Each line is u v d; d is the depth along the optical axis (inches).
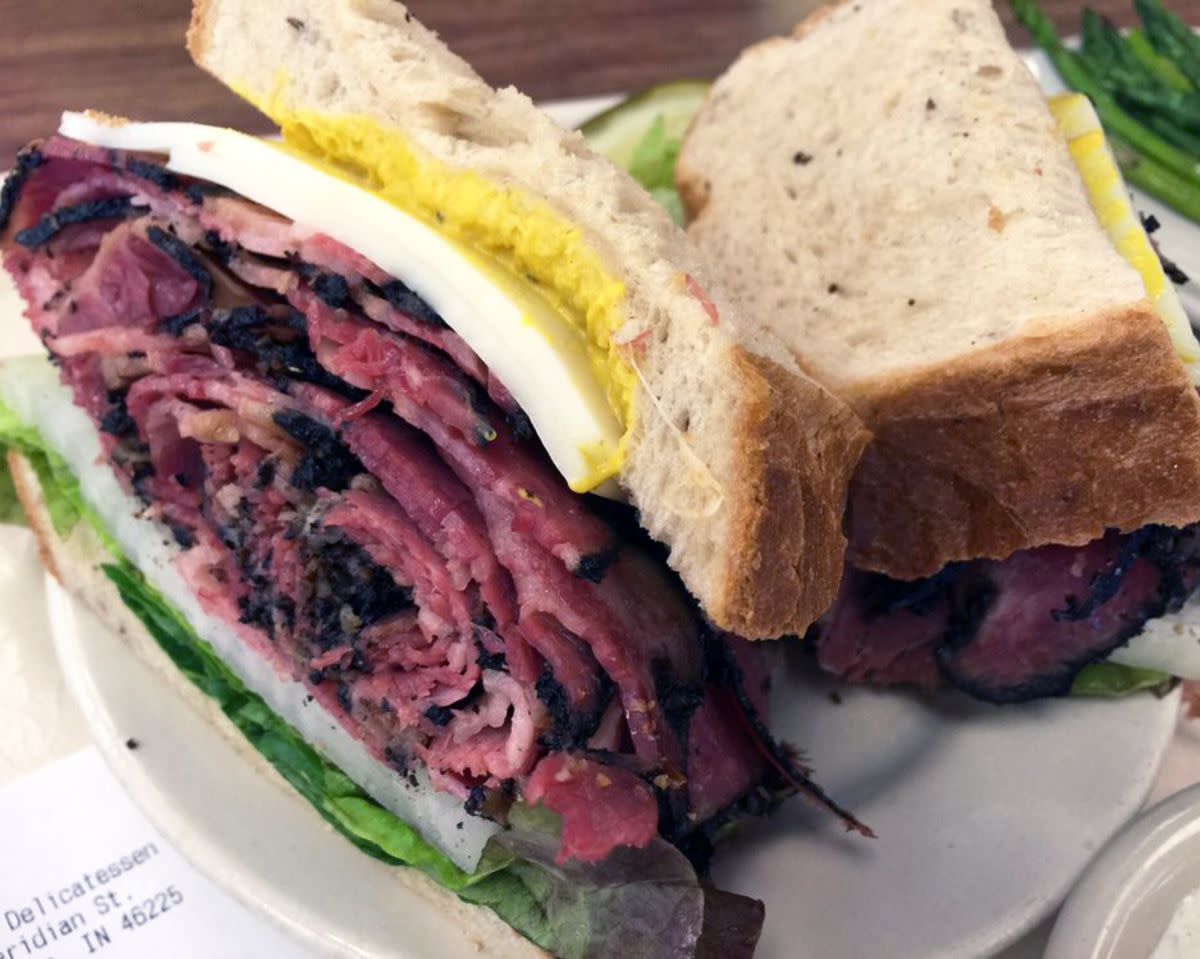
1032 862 5.8
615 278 5.0
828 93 8.2
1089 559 6.6
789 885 5.9
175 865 6.2
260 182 5.8
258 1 6.0
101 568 6.9
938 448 6.3
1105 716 6.6
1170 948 5.2
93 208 6.6
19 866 6.1
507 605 5.4
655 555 5.7
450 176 5.5
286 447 5.9
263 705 6.4
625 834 5.0
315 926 5.6
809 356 7.0
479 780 5.5
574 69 11.5
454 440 5.4
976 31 7.7
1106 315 5.8
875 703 6.9
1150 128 10.3
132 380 6.6
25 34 11.1
